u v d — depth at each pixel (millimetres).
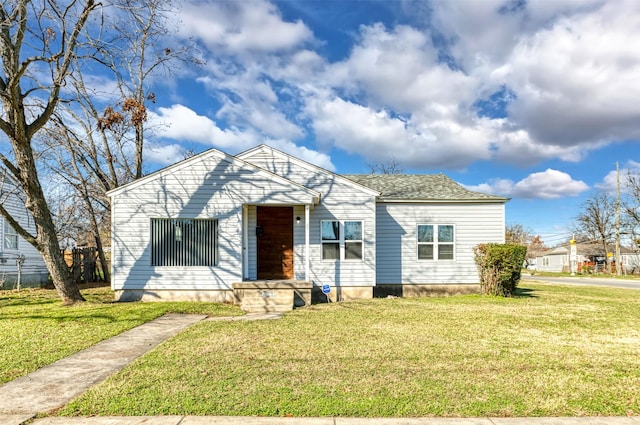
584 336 7430
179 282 11977
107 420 3742
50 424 3676
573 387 4660
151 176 12078
